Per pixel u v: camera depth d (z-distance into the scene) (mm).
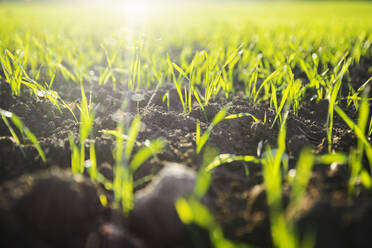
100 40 811
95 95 426
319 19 1439
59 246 192
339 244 177
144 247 199
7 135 309
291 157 286
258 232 204
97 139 287
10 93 382
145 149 261
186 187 203
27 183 220
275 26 1054
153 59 455
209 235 200
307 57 567
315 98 431
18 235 188
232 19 1505
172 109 386
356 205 196
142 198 211
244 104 405
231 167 272
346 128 353
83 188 212
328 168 258
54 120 345
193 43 812
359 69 544
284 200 216
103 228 207
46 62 493
